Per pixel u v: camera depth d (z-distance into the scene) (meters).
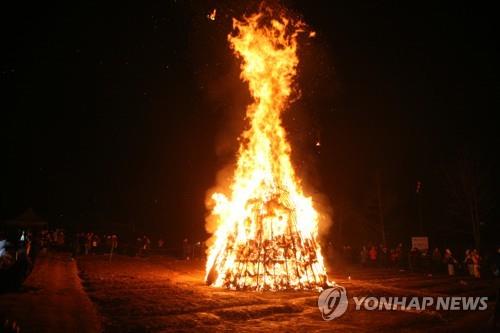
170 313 10.17
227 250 15.64
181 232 44.81
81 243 31.50
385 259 26.84
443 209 34.59
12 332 8.20
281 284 14.16
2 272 12.60
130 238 44.38
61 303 11.06
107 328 8.63
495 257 17.92
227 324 9.36
